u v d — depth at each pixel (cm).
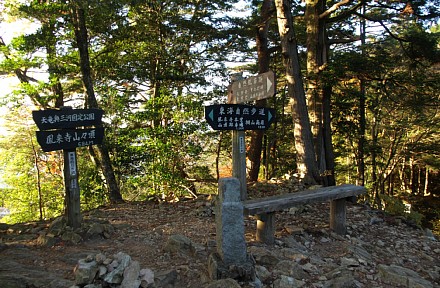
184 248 371
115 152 784
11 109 1159
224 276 286
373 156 1423
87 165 1077
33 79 1076
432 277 392
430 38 973
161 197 714
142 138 730
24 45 833
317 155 894
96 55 1002
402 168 2041
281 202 405
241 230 304
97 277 272
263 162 1678
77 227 419
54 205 1478
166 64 1069
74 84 1140
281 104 1478
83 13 734
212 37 1083
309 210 588
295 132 801
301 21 1237
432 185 2122
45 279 287
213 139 893
